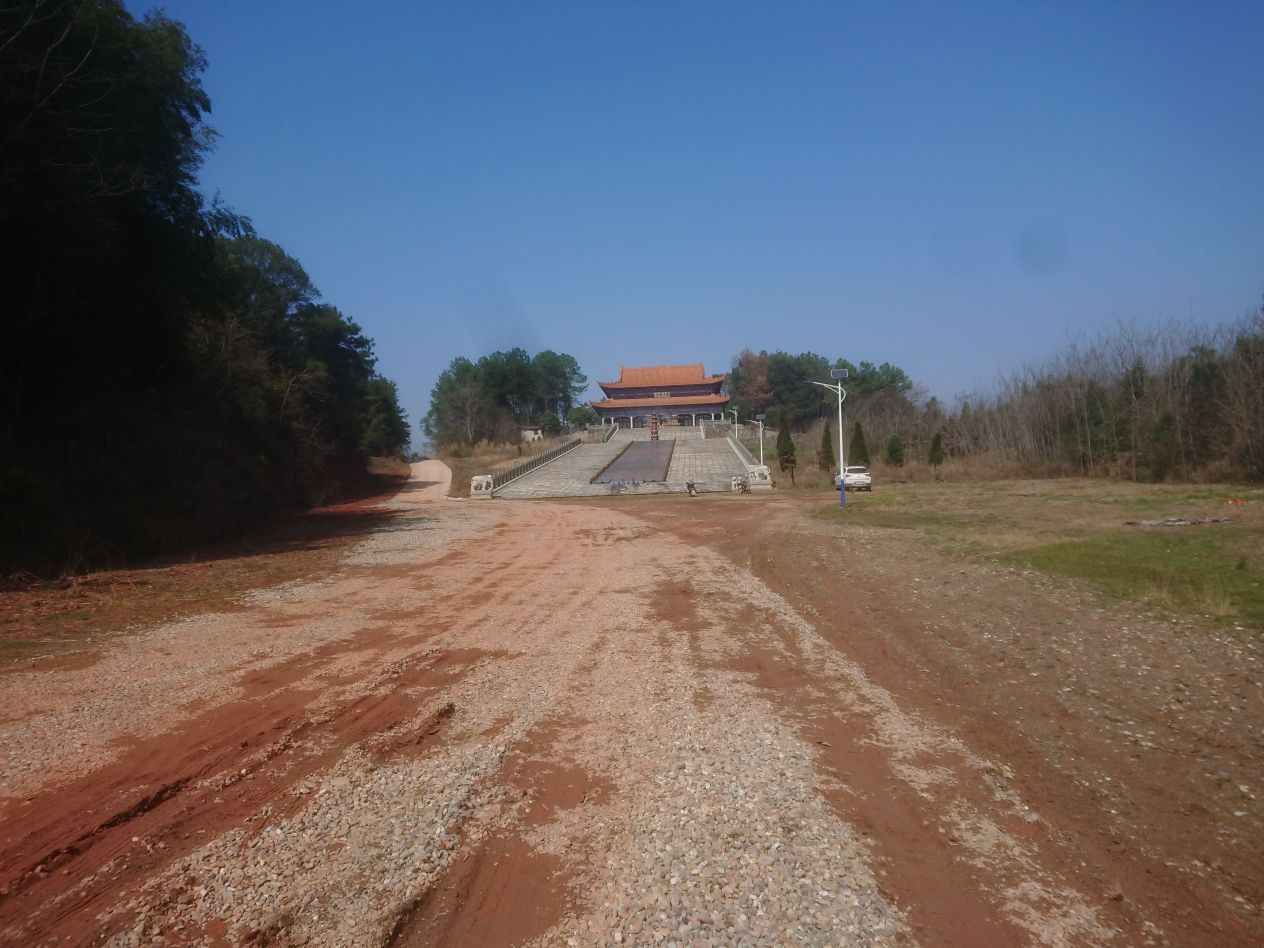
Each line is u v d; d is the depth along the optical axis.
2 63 16.08
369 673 8.09
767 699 7.23
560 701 7.14
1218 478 37.00
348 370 64.56
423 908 3.73
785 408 118.00
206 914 3.64
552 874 4.06
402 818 4.65
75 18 17.30
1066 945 3.50
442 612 11.77
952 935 3.55
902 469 52.34
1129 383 46.00
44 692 7.34
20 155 16.81
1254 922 3.72
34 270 18.25
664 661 8.67
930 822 4.71
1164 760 5.73
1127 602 10.99
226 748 5.84
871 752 5.89
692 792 5.07
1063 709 6.88
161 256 23.73
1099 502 26.86
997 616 10.57
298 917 3.62
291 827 4.53
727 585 14.09
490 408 110.81
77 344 20.38
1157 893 3.97
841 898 3.83
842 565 15.81
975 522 22.31
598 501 43.91
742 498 40.56
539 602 12.68
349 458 58.16
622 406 113.69
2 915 3.62
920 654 8.87
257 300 54.72
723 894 3.86
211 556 19.05
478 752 5.78
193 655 8.88
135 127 20.00
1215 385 38.62
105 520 17.98
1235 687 7.34
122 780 5.22
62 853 4.20
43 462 17.95
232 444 30.52
